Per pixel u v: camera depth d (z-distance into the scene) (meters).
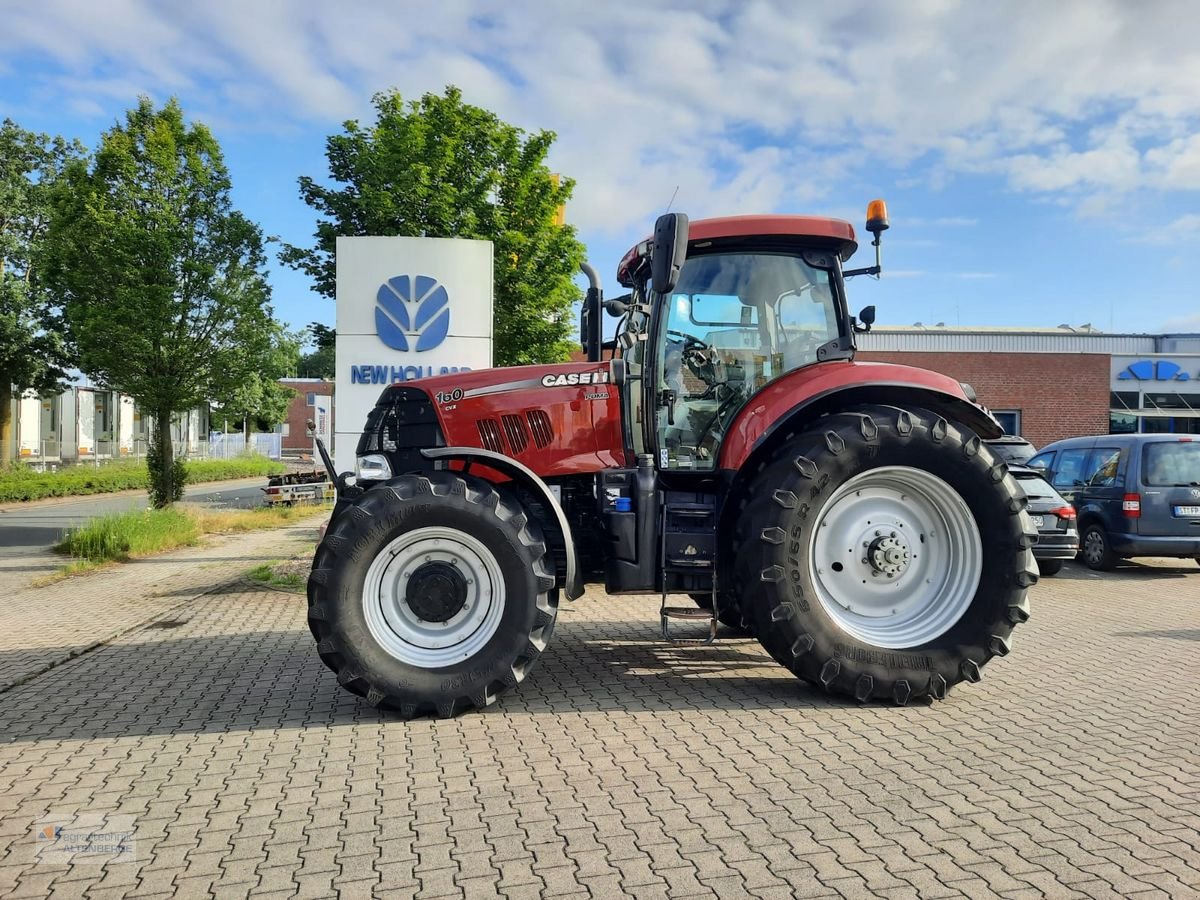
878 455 4.92
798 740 4.32
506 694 5.20
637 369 5.61
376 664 4.63
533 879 2.91
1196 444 10.67
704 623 7.43
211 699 5.20
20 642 7.02
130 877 2.96
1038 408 29.02
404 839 3.22
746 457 5.03
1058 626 7.33
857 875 2.92
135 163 16.28
